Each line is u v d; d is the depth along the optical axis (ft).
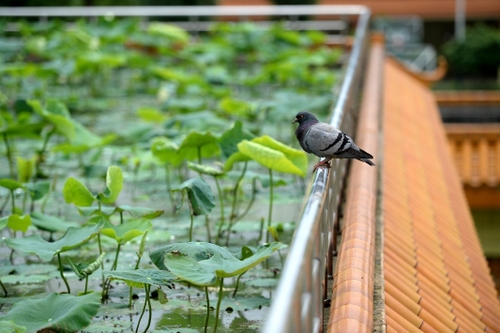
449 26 136.77
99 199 22.12
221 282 17.10
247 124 37.52
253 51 62.90
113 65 55.11
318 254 14.32
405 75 66.80
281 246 15.69
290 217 28.48
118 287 21.61
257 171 34.91
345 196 26.40
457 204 35.63
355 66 35.53
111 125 44.91
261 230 25.76
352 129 31.48
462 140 56.65
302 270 11.71
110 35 62.80
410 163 35.60
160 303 18.45
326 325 16.84
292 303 10.62
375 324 16.51
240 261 16.10
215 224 27.30
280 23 65.41
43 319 16.19
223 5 126.62
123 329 18.33
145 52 70.85
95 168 31.58
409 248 24.21
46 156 37.65
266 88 57.16
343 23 70.49
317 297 14.17
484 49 121.08
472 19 134.31
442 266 25.30
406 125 43.88
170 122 35.22
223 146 26.68
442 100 70.59
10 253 24.67
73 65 51.52
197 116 35.29
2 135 31.48
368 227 21.13
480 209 55.21
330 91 52.08
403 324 17.76
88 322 16.10
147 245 24.91
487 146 56.08
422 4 133.49
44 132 42.78
